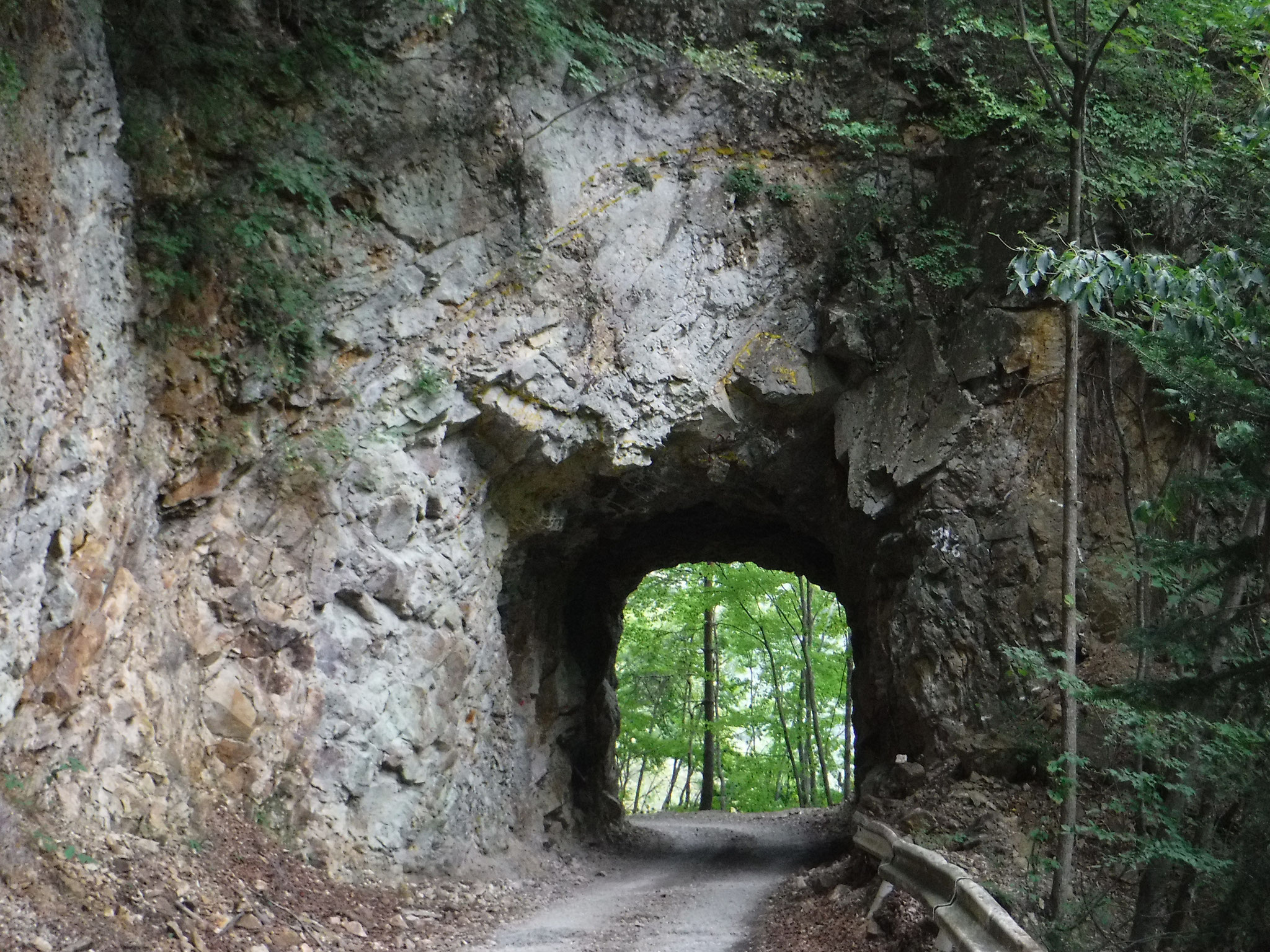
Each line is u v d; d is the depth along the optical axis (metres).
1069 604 9.81
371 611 12.72
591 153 14.91
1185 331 7.04
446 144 13.57
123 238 10.70
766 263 16.30
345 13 12.76
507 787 16.22
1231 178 13.33
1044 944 8.72
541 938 10.31
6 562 8.10
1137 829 12.20
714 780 34.03
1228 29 11.01
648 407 15.67
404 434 13.43
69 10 9.59
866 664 18.72
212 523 11.43
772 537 22.11
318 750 11.89
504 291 14.14
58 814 8.36
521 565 17.58
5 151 8.38
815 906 11.05
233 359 11.59
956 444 15.42
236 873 9.70
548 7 14.08
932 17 16.16
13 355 8.27
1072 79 14.55
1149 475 14.57
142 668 10.11
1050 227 15.01
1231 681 8.17
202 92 11.60
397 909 11.11
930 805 13.94
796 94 16.30
